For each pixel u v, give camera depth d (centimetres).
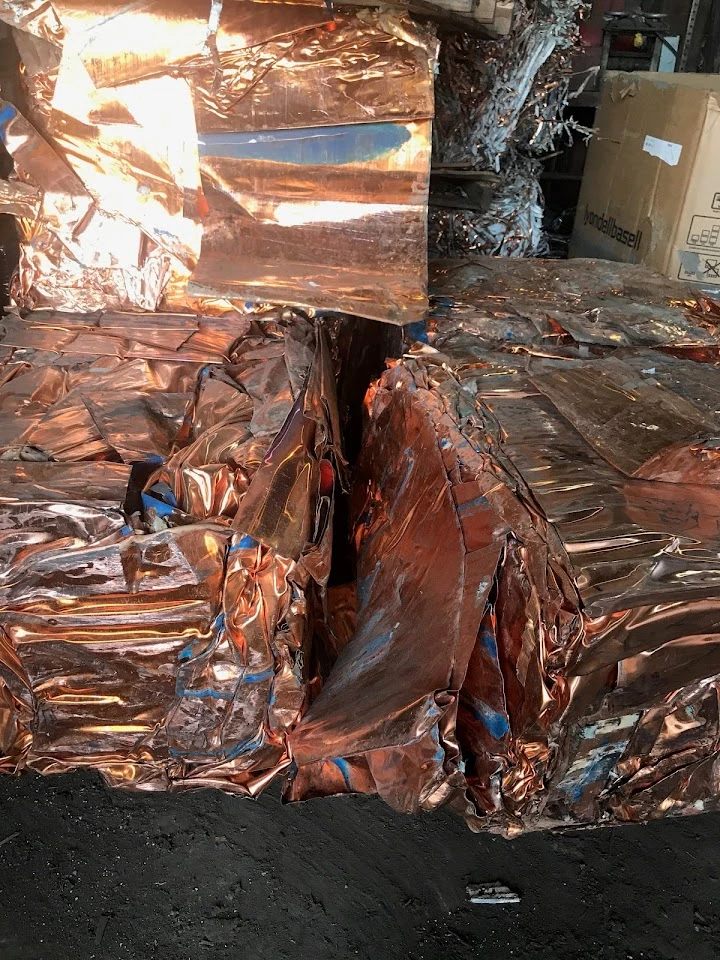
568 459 99
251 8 123
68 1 122
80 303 148
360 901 114
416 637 104
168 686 112
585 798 106
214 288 125
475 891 115
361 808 127
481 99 178
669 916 114
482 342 131
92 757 117
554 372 119
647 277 165
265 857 119
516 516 91
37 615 105
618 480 95
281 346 137
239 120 127
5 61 143
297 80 124
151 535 100
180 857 118
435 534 108
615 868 120
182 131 130
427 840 123
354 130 127
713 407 112
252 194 132
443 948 109
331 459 115
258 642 106
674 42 267
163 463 112
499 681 96
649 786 107
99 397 123
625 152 188
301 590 105
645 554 84
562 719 91
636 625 84
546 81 189
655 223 174
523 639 91
